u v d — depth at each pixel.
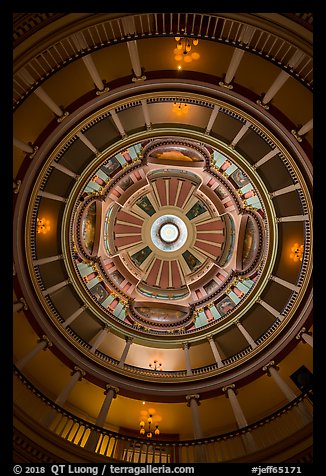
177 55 11.80
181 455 10.82
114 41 10.16
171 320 18.23
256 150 14.05
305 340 13.30
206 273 19.89
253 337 15.98
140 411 14.43
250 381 14.06
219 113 13.47
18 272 13.09
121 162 17.22
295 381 13.82
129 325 16.70
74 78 11.97
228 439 10.90
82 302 15.78
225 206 19.72
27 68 9.55
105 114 12.89
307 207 12.89
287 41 8.93
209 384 14.25
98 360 14.50
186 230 21.48
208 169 17.27
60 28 8.98
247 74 11.91
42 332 13.71
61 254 15.11
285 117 11.99
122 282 19.72
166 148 16.89
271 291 15.47
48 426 10.37
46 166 12.75
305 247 13.69
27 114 11.77
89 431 11.38
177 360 16.47
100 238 18.52
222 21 9.88
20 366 12.27
